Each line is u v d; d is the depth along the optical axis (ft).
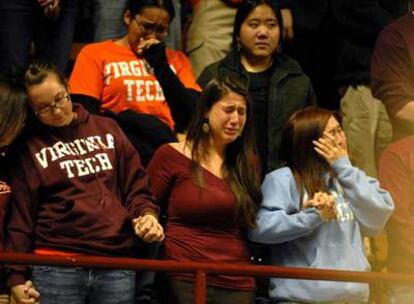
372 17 69.31
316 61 72.23
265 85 63.41
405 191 53.36
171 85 61.00
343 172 52.13
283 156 54.03
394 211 53.21
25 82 50.01
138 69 62.34
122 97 61.67
